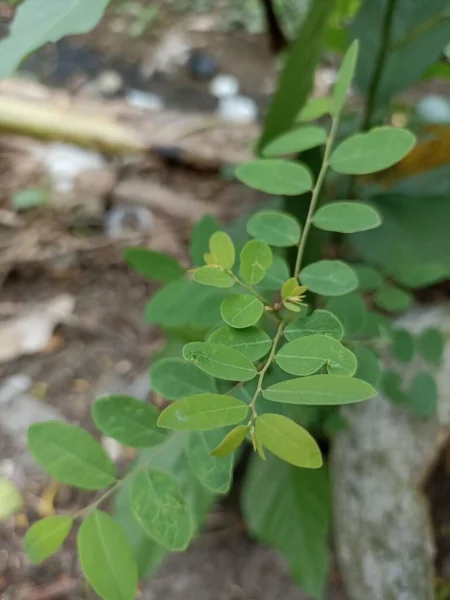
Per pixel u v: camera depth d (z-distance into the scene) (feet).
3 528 1.19
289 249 0.98
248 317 0.60
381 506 1.11
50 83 2.39
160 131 2.02
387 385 1.00
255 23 2.77
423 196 1.20
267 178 0.74
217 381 0.73
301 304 0.65
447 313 1.25
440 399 1.12
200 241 0.88
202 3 2.92
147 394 1.35
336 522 1.15
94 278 1.69
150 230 1.79
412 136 0.71
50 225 1.77
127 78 2.47
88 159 1.95
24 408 1.38
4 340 1.50
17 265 1.66
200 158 1.94
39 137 1.96
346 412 1.16
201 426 0.56
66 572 1.15
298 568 1.07
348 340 0.79
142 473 0.66
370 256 1.15
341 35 1.22
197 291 0.82
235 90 2.45
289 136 0.79
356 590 1.11
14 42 0.68
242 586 1.16
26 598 1.12
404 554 1.09
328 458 1.18
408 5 1.11
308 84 0.99
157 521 0.63
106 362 1.49
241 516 1.25
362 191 1.30
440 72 1.21
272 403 0.66
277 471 1.11
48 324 1.55
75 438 0.67
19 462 1.29
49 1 0.70
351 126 1.29
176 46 2.65
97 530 0.65
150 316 0.82
